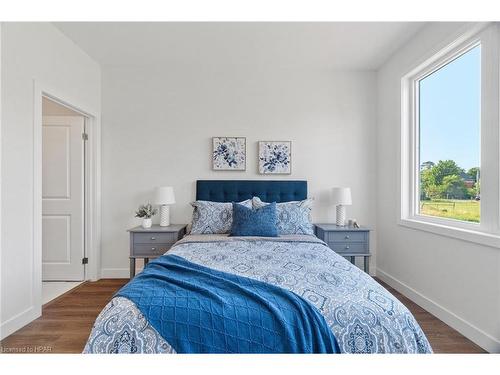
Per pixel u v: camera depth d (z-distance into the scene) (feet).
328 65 12.19
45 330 7.72
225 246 8.43
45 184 11.91
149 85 12.37
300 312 4.49
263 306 4.59
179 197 12.39
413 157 10.53
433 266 8.89
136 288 5.08
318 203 12.54
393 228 11.33
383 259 12.12
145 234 10.82
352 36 9.93
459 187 8.37
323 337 4.35
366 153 12.63
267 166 12.34
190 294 4.84
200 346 4.25
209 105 12.39
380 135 12.34
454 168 8.59
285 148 12.39
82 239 11.94
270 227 9.82
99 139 12.18
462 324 7.57
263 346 4.27
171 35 9.92
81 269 11.94
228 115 12.41
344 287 5.16
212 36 9.98
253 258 7.06
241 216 10.05
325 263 6.59
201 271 5.86
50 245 11.93
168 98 12.38
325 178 12.54
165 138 12.37
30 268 8.22
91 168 12.00
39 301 8.52
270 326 4.37
